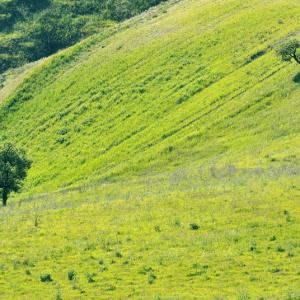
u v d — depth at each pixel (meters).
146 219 151.25
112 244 135.62
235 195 161.38
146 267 120.00
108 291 110.38
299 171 185.38
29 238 144.38
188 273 115.44
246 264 116.88
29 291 112.50
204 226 140.50
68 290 112.06
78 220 157.00
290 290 103.62
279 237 128.00
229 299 101.38
